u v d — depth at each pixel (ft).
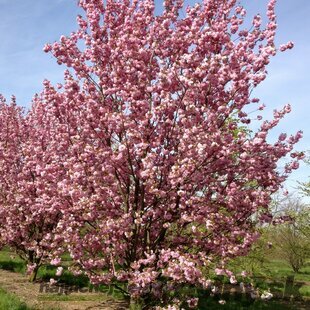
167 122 25.35
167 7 28.30
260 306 38.81
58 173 29.22
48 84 29.27
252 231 25.20
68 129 28.91
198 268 21.59
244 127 32.22
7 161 44.34
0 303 27.89
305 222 45.91
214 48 26.27
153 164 24.39
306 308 41.60
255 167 25.79
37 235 41.27
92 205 25.09
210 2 27.20
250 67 25.45
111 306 32.22
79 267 27.22
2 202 45.98
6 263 53.16
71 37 29.60
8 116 48.73
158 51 27.09
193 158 23.94
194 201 24.76
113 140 27.99
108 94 27.68
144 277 22.90
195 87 24.38
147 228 26.14
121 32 27.66
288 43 24.86
